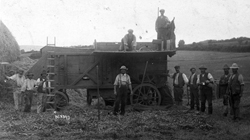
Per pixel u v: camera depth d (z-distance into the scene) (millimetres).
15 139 8008
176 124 9953
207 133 8938
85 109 13039
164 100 14922
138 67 15008
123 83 11953
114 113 12039
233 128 9523
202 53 33875
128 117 11148
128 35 15414
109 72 14820
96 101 18578
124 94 11977
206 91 12516
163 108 13742
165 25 16062
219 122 10477
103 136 8258
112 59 14797
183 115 11242
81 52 15688
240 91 10898
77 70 14711
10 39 19922
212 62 27562
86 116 11297
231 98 11156
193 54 33344
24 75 14484
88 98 15258
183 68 26297
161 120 10531
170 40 15086
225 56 30109
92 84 14781
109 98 14945
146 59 15047
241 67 24000
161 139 8094
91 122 10039
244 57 28906
